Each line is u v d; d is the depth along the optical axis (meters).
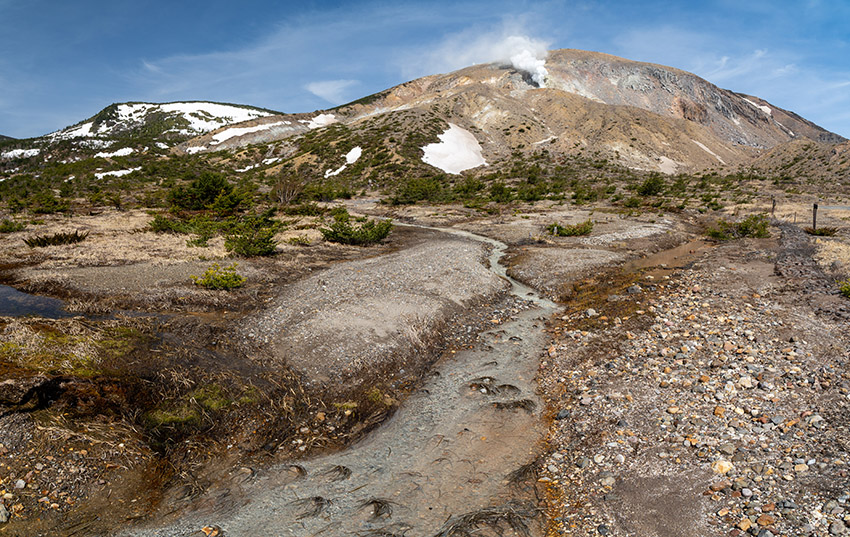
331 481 7.34
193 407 8.68
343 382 10.24
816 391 8.67
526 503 6.72
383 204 56.25
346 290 15.72
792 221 34.97
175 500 6.79
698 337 11.91
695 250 25.34
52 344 9.53
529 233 30.67
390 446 8.32
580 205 48.56
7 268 17.53
